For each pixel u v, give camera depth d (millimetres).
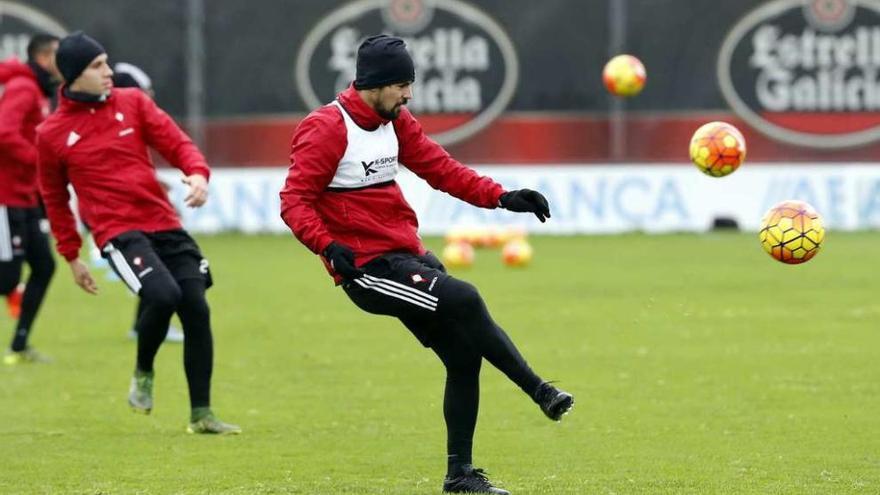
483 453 29031
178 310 31359
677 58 83688
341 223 24734
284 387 37469
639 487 25625
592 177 84688
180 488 25859
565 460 28250
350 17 83500
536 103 84062
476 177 25484
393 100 24484
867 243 77688
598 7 83500
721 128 27734
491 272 65875
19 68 41469
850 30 83438
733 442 29844
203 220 85625
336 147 24406
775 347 43219
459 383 24859
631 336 45812
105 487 26000
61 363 42250
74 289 62938
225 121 84125
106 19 83000
